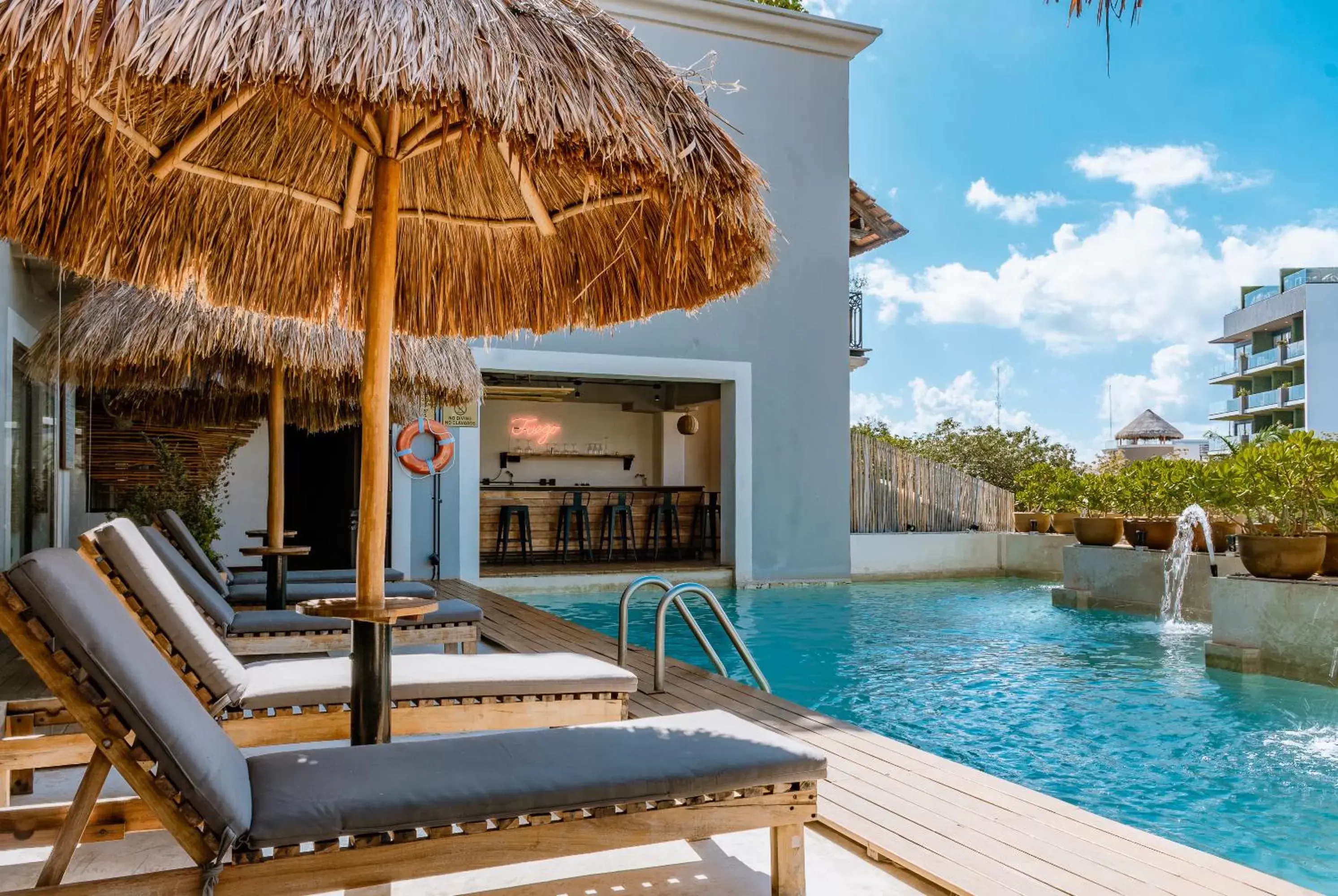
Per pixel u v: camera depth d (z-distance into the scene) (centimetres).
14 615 153
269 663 292
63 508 651
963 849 230
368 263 323
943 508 1321
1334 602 546
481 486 1244
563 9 214
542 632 617
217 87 169
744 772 195
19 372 527
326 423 769
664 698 409
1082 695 519
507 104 179
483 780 182
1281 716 471
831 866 229
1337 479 630
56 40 153
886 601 975
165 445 744
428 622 410
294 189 297
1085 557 920
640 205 297
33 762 239
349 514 1030
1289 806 334
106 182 255
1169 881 210
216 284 302
